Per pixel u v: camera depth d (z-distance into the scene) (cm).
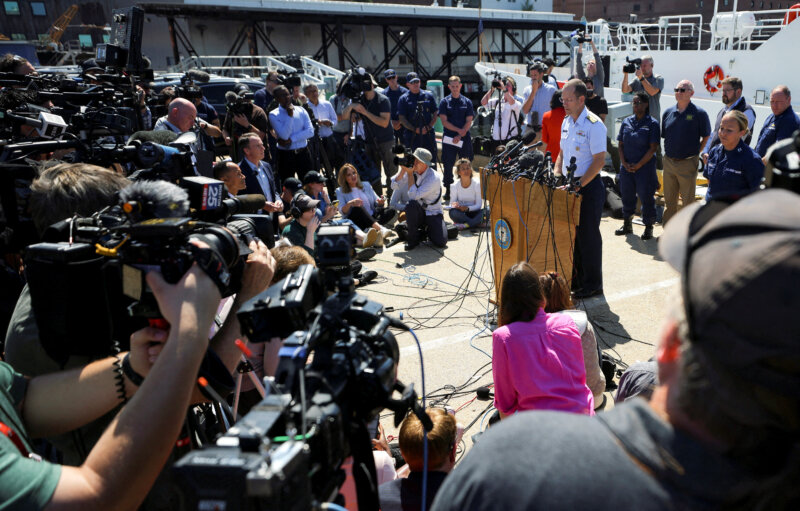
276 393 92
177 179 193
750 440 62
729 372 61
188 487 76
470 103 882
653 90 895
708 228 68
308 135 840
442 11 2303
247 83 1243
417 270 619
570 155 496
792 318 57
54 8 3866
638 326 464
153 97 736
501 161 470
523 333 265
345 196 700
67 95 448
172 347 110
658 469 66
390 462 246
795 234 60
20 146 228
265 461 75
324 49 2250
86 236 140
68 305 135
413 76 923
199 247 121
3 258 227
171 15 1956
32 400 132
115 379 131
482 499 71
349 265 115
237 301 156
